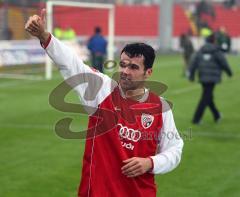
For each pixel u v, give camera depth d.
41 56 33.44
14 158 12.42
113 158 4.59
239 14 66.19
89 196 4.62
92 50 29.05
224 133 15.77
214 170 11.67
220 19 64.88
